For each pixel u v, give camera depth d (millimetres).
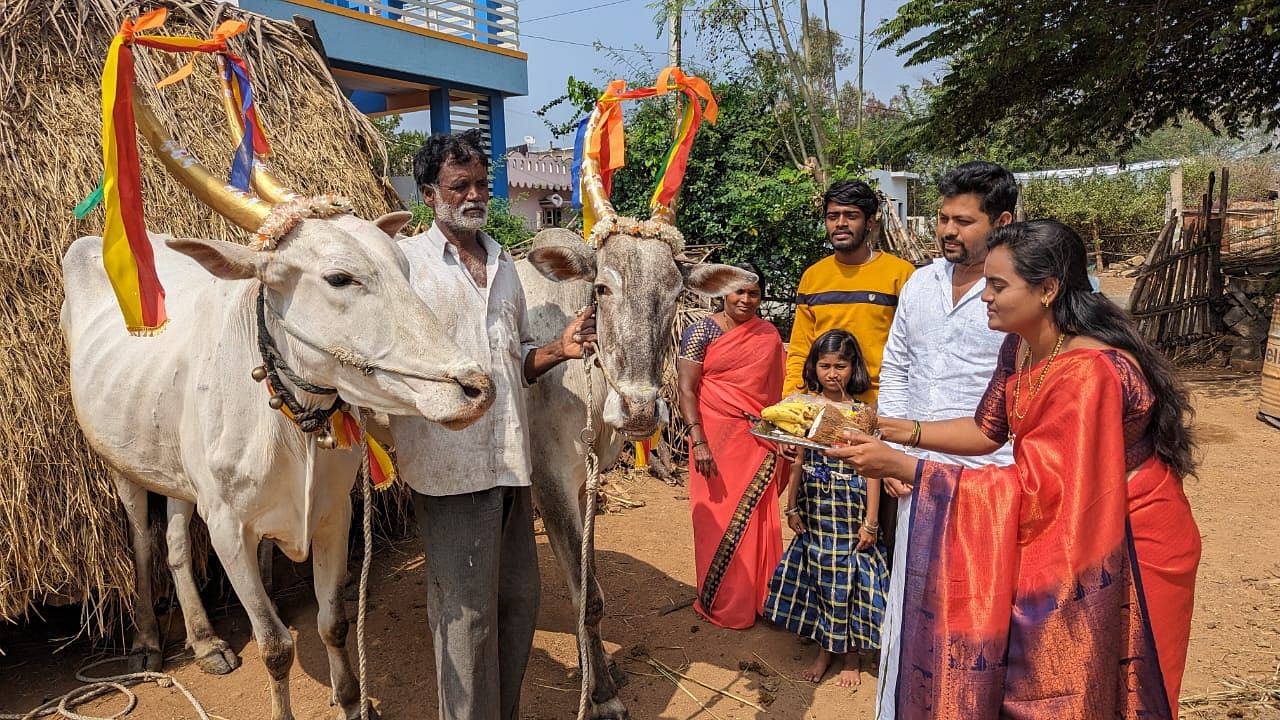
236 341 2986
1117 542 2113
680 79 3199
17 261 4020
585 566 3016
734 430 4328
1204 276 11406
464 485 2717
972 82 12414
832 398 3883
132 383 3506
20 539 3725
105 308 3830
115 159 2521
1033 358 2330
